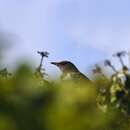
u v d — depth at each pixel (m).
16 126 9.53
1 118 9.55
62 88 10.16
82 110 10.00
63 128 9.57
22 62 10.16
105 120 10.28
